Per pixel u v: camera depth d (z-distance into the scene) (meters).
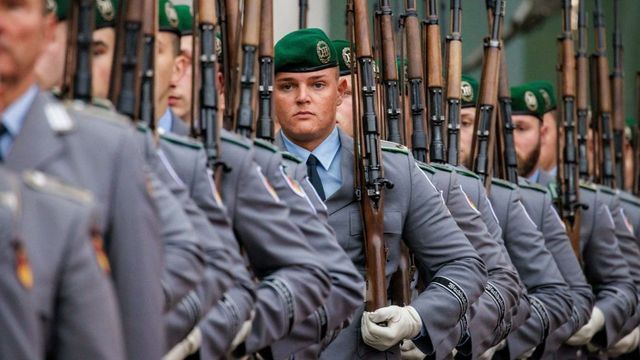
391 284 15.73
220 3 13.75
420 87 17.12
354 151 15.43
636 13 35.84
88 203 8.18
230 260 11.70
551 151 23.05
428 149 17.03
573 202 21.12
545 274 18.69
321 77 15.19
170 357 11.33
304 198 13.57
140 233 9.02
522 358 18.84
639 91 27.06
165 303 10.43
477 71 30.70
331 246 13.71
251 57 13.66
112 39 11.59
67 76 10.10
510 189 18.72
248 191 12.80
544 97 22.12
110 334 8.18
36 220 8.01
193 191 11.99
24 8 8.31
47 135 8.53
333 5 26.59
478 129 18.30
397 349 15.41
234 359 12.59
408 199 15.61
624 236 22.64
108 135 8.89
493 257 16.83
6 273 7.79
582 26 22.22
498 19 18.36
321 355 15.26
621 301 21.56
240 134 13.48
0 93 8.37
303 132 15.19
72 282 8.05
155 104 11.52
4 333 7.79
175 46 12.99
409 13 17.27
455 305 15.38
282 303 12.69
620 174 25.05
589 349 21.81
